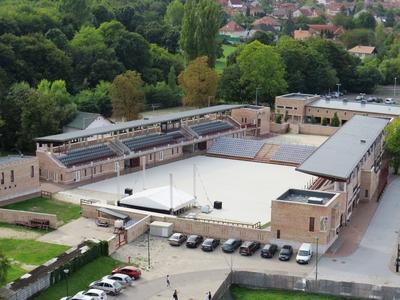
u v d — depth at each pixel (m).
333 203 117.81
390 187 160.12
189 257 113.88
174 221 125.12
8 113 185.25
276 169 177.25
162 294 99.62
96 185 157.25
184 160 186.00
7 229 124.19
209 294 96.56
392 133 171.25
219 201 140.38
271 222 117.81
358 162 136.38
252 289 105.56
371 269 108.50
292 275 105.44
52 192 149.88
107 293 98.88
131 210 130.25
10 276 101.12
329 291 102.62
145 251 116.25
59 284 101.56
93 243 112.50
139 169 174.00
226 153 192.00
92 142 171.00
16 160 144.88
